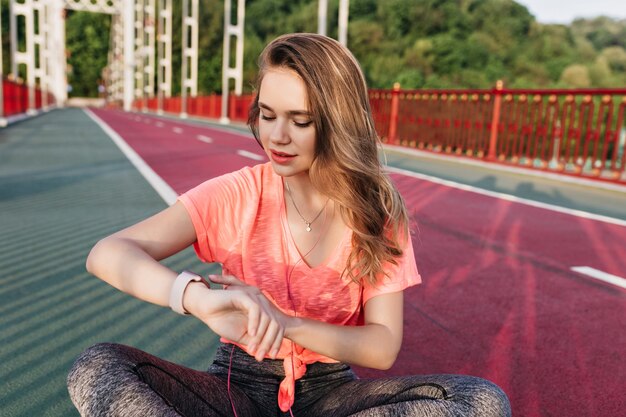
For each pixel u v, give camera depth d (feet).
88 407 3.42
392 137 52.95
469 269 13.87
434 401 3.51
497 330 10.09
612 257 15.46
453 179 31.45
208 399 4.11
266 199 4.62
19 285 11.69
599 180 31.14
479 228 18.69
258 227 4.60
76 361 3.70
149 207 20.20
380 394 4.05
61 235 15.89
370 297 4.54
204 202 4.55
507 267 14.14
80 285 11.80
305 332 3.89
